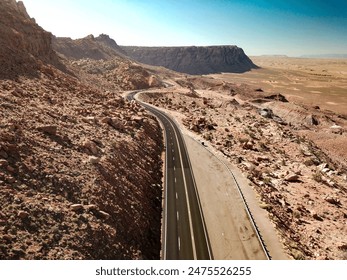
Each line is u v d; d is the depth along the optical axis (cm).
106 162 3578
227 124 8738
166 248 3253
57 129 3650
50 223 2311
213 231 3594
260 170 5619
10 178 2452
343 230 4003
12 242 2011
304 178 5544
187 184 4734
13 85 4438
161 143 6481
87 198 2798
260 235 3528
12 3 8056
